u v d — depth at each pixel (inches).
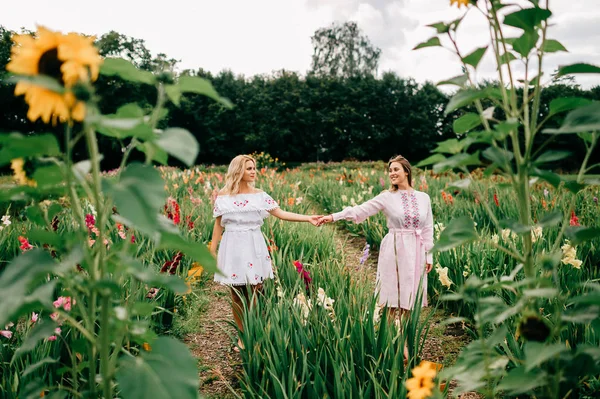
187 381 43.2
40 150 39.4
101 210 46.3
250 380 109.8
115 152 1446.9
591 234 52.4
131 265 43.4
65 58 37.4
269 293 145.2
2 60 1219.9
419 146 2050.9
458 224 56.6
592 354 49.3
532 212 261.0
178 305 174.2
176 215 205.9
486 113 55.2
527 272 56.4
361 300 135.1
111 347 105.7
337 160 2122.3
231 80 2076.8
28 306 44.1
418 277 144.4
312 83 2126.0
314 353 110.6
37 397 47.9
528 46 54.7
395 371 93.0
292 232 248.5
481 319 53.1
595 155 824.9
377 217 314.5
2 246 187.8
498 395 109.3
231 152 1971.0
